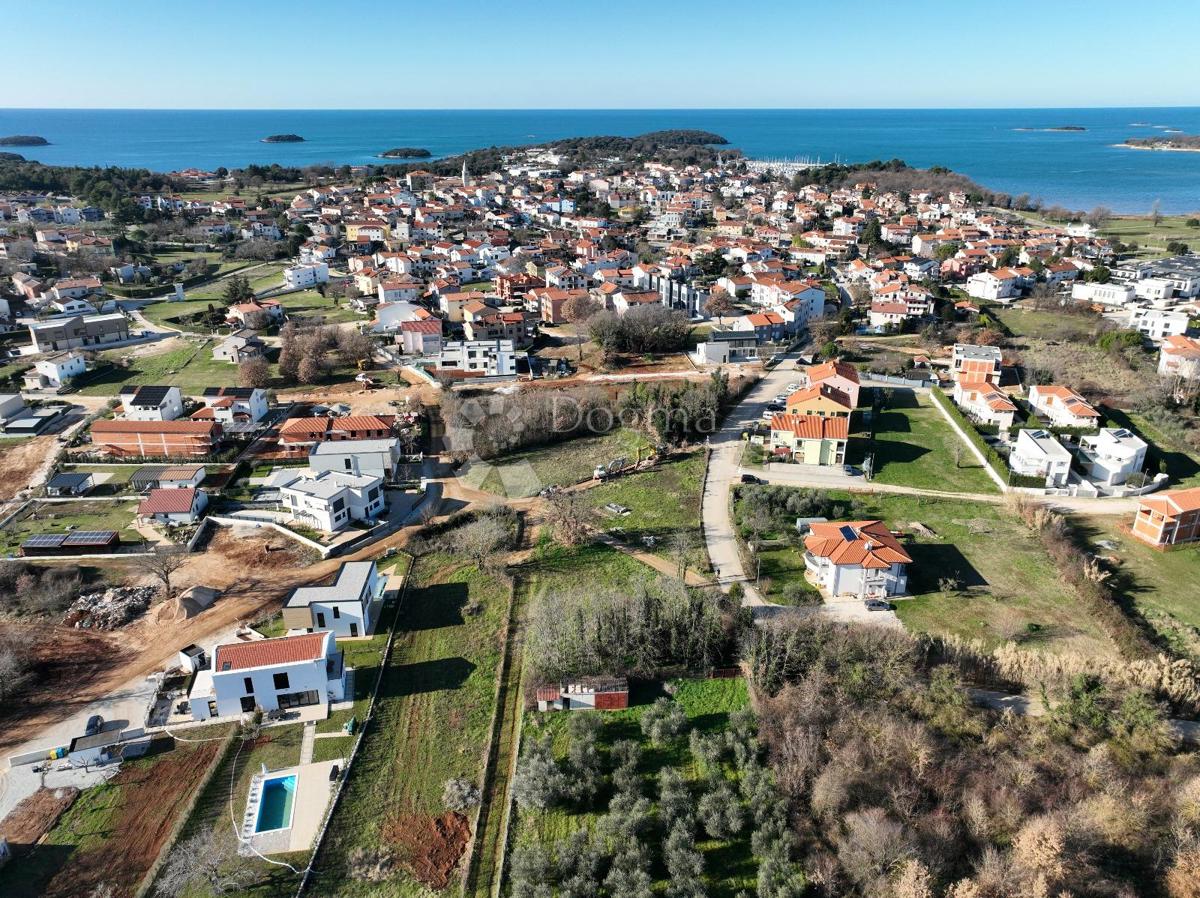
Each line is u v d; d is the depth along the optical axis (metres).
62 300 165.88
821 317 163.25
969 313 163.38
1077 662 59.31
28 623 70.50
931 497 90.38
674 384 125.19
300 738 57.66
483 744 57.34
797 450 99.81
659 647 64.75
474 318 147.88
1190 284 176.00
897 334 154.88
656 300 160.62
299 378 130.00
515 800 52.31
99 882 46.59
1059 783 50.81
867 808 49.47
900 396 122.94
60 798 52.31
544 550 81.62
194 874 46.38
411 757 56.06
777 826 49.09
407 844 49.44
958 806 50.03
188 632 69.19
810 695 56.97
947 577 74.25
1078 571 72.94
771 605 70.81
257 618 71.00
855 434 108.19
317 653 60.47
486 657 66.31
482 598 74.25
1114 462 92.81
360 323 159.50
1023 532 82.44
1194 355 123.50
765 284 172.00
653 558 79.00
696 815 50.53
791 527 83.31
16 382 129.25
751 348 140.50
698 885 45.16
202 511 89.94
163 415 111.38
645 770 54.56
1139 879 45.59
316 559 80.44
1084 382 122.62
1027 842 45.47
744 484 92.94
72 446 105.00
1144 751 52.84
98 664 65.31
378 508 89.75
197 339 152.00
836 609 69.56
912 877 43.88
